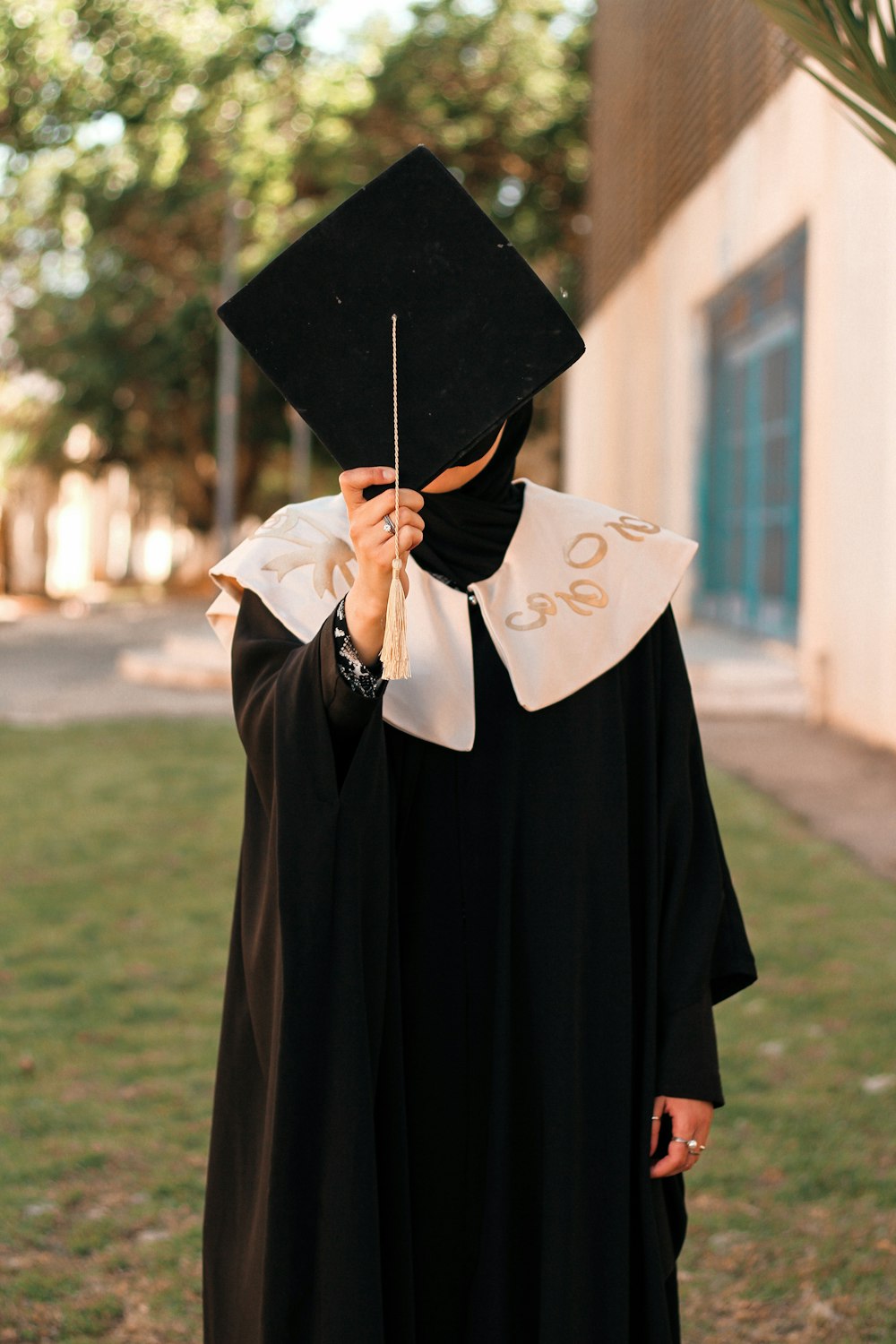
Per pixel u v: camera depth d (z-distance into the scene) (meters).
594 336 20.03
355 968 1.48
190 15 15.44
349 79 22.28
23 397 27.12
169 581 38.22
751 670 10.99
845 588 9.19
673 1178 1.78
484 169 24.16
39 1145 3.34
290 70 18.72
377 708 1.48
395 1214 1.56
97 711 11.30
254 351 1.48
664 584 1.75
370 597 1.42
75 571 36.09
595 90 19.69
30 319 25.81
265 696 1.52
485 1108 1.64
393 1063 1.56
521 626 1.67
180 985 4.49
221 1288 1.67
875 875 5.54
